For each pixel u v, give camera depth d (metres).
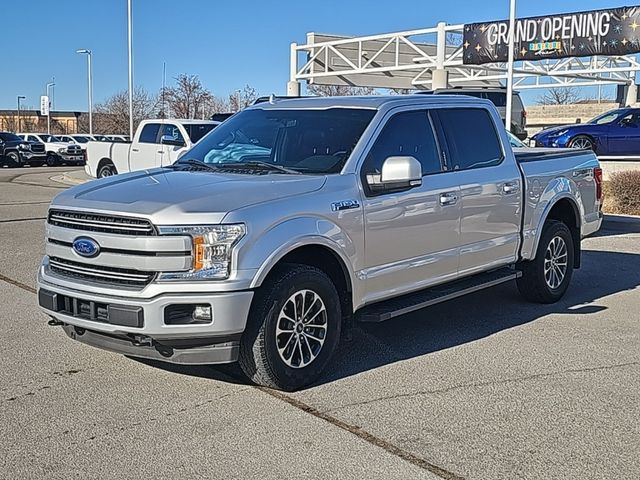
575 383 5.59
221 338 4.98
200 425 4.75
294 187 5.45
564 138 21.92
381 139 6.14
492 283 7.15
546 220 8.10
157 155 18.17
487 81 35.09
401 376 5.73
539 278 7.95
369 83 33.34
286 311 5.29
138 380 5.58
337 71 30.77
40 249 11.37
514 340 6.74
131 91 30.27
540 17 24.22
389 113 6.30
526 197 7.52
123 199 5.17
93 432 4.64
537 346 6.55
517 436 4.62
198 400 5.19
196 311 4.94
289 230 5.21
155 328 4.87
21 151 39.59
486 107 7.31
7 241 12.16
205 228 4.89
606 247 12.06
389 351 6.39
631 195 15.67
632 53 22.73
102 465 4.20
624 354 6.33
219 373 5.75
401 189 6.05
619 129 21.39
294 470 4.14
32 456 4.30
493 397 5.28
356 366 5.98
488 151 7.19
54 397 5.23
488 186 6.95
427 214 6.29
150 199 5.09
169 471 4.12
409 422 4.82
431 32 27.14
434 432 4.66
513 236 7.41
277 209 5.21
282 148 6.29
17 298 8.16
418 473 4.11
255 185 5.39
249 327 5.14
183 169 6.24
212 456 4.31
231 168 6.14
